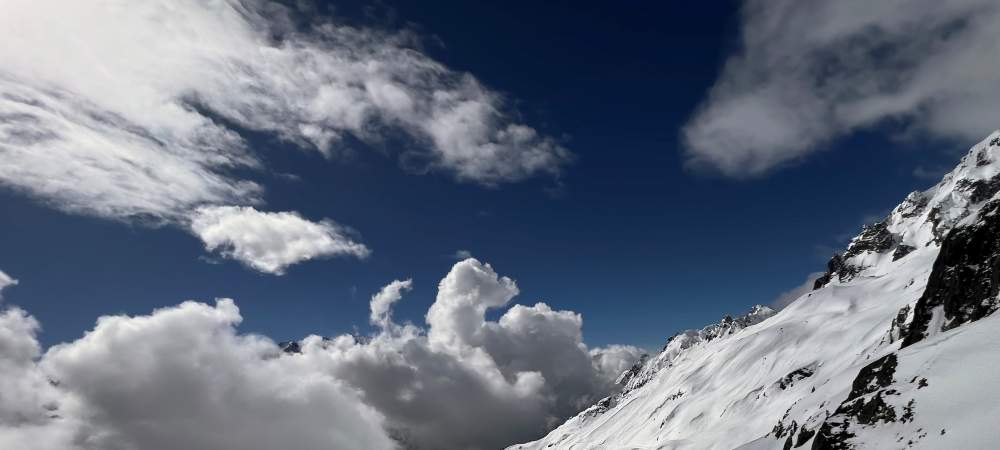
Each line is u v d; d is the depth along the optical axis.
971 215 56.75
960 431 27.83
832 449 36.34
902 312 85.25
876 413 35.94
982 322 39.38
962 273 53.41
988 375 31.19
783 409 122.56
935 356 37.50
